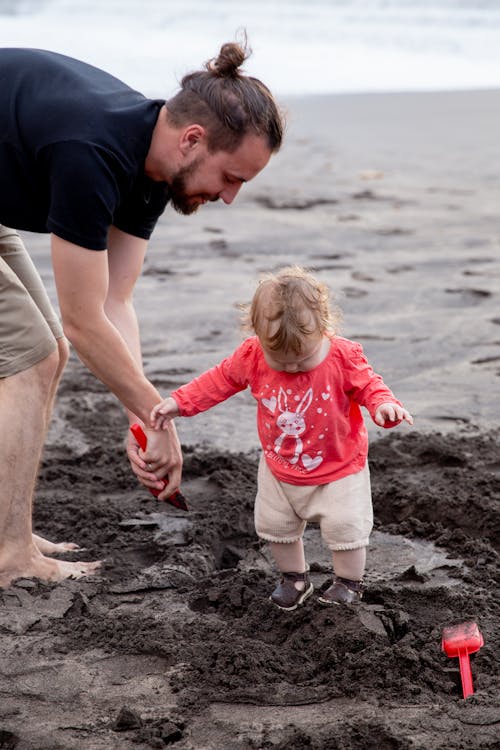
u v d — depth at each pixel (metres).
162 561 5.79
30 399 5.44
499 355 9.51
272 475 5.15
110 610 5.23
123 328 5.66
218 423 8.16
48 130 4.67
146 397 5.22
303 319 4.68
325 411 4.91
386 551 5.90
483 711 4.18
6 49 5.07
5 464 5.41
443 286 11.98
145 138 4.78
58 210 4.72
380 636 4.75
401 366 9.25
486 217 16.06
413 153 22.58
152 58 37.78
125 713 4.19
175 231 15.72
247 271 13.07
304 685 4.48
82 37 42.66
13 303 5.37
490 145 23.47
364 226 15.64
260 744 4.04
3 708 4.36
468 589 5.38
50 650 4.83
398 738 4.00
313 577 5.62
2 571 5.52
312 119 28.23
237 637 4.84
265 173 20.75
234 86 4.77
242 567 5.79
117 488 6.98
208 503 6.61
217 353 9.79
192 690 4.43
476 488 6.61
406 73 40.12
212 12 49.78
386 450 7.32
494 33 47.75
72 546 6.04
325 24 48.81
